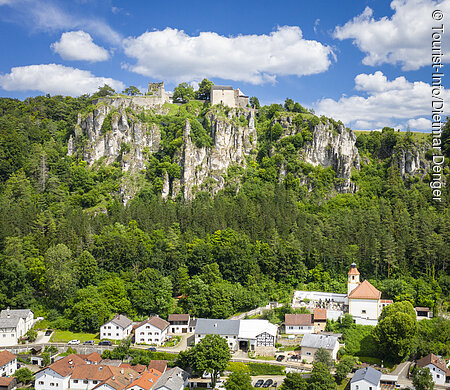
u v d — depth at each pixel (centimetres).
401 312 17712
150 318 19788
